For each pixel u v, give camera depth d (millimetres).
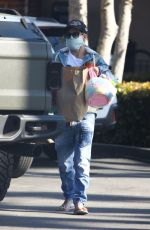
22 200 24109
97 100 21047
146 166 32062
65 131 21656
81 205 22016
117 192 25812
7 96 20750
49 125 20891
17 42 20766
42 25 34469
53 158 32562
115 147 34625
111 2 37188
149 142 35219
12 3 53844
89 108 21578
